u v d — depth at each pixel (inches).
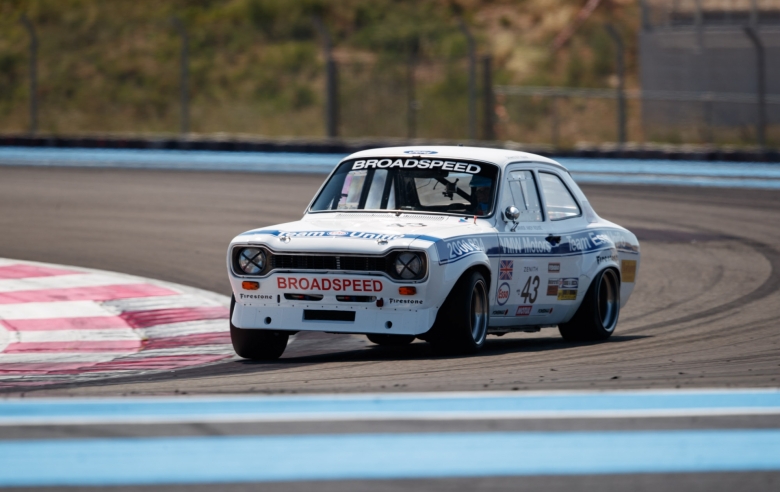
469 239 1054.4
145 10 5930.1
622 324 1387.8
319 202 1162.6
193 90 5216.5
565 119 4569.4
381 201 1138.7
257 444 613.0
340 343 1249.4
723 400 752.3
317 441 621.0
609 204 2495.1
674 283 1669.5
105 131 4894.2
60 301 1427.2
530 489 524.7
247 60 5497.1
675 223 2249.0
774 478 548.4
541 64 5393.7
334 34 5841.5
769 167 3280.0
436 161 1160.8
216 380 909.2
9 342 1203.2
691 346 1133.1
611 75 5265.8
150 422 673.6
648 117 4151.1
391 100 4411.9
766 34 4148.6
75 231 2092.8
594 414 700.0
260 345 1075.9
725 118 3988.7
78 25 5659.5
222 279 1632.6
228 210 2388.0
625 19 5762.8
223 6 6067.9
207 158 3516.2
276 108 5098.4
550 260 1166.3
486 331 1077.1
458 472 554.3
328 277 1016.2
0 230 2095.2
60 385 919.7
